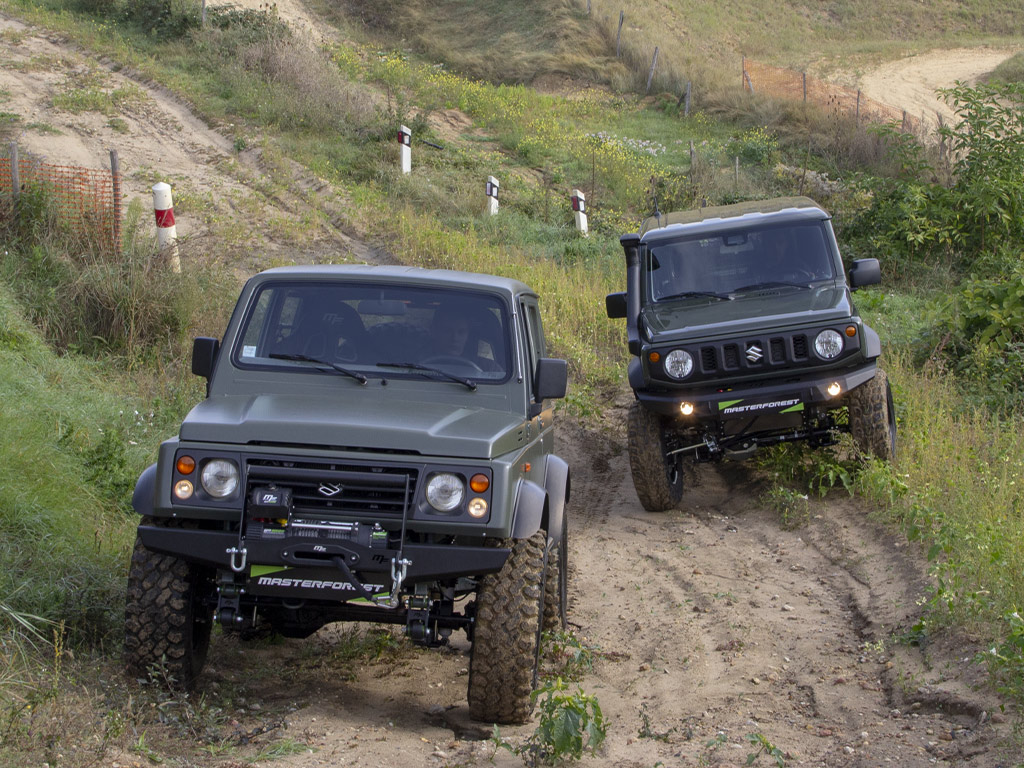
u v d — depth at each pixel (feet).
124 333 57.26
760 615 31.12
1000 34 255.29
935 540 32.68
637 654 28.71
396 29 194.49
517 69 173.17
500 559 21.63
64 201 66.85
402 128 105.91
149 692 22.35
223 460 21.84
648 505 44.06
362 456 21.76
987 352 54.08
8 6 150.00
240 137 107.45
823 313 40.27
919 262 84.94
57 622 24.90
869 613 30.12
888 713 23.45
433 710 24.23
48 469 33.63
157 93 120.26
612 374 64.39
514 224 98.27
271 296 27.02
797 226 45.78
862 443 41.60
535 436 26.53
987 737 20.81
